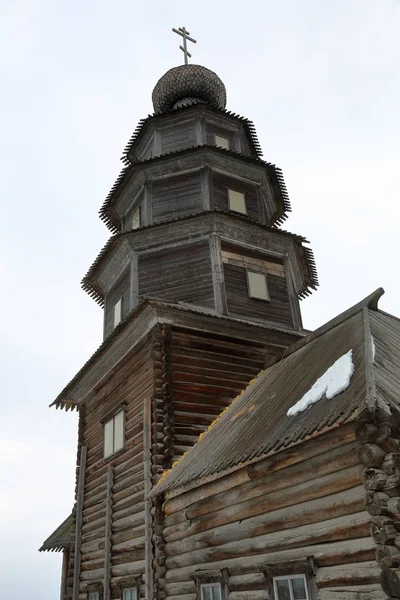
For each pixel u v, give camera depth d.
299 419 7.82
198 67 25.94
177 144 22.50
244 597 8.41
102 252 20.06
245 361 16.86
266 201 22.88
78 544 18.20
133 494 14.88
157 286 18.31
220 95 25.92
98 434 18.95
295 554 7.56
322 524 7.24
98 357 18.58
